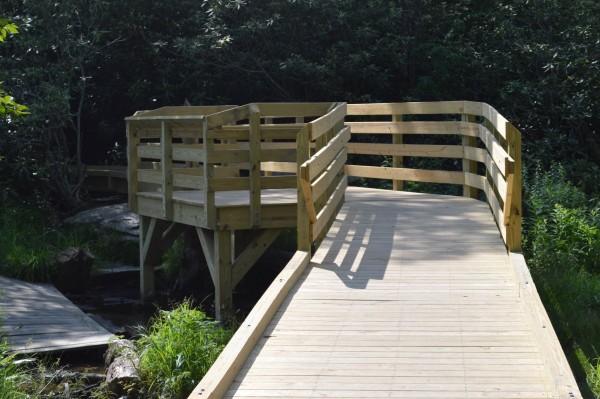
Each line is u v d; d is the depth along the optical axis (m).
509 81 16.17
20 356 7.76
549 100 15.88
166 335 7.35
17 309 9.38
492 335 5.90
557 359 5.09
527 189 12.72
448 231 9.35
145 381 7.06
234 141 12.45
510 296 6.79
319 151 8.22
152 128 10.94
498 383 5.04
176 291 11.56
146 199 10.89
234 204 9.45
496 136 10.08
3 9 15.62
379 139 17.44
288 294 6.95
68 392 7.11
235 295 11.00
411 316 6.34
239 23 16.44
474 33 17.08
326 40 17.09
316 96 17.17
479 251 8.34
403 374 5.21
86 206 15.51
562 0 16.70
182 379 6.92
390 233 9.29
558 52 15.84
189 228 11.38
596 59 15.86
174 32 17.00
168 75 16.61
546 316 5.92
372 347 5.71
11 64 15.20
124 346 7.70
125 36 16.50
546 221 10.72
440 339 5.84
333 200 9.73
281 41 16.73
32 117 14.37
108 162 18.56
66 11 15.30
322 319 6.31
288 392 4.97
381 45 16.78
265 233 9.70
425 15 17.36
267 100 17.28
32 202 15.38
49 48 15.71
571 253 9.95
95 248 13.06
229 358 5.21
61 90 15.07
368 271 7.66
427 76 16.52
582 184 14.54
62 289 11.37
